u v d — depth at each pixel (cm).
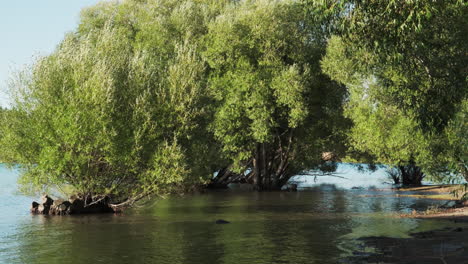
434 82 1888
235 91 4194
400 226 2125
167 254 1541
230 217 2581
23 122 2655
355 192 4575
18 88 2652
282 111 4416
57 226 2223
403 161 4291
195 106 3022
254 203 3459
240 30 4153
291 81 4016
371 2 1505
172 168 2702
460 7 1848
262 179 4919
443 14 1784
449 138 2828
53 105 2639
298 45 4228
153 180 2748
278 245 1677
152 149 2784
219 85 4156
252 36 4178
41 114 2619
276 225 2219
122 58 3000
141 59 3045
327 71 3875
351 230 2028
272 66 4188
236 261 1414
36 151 2672
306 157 4962
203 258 1466
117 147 2623
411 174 5772
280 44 4141
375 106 4050
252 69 4241
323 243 1702
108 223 2325
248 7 4388
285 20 4209
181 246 1680
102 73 2638
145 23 4581
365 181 6725
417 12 1359
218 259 1448
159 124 2834
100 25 4847
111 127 2642
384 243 1659
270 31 4109
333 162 5475
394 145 3962
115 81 2734
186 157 2942
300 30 4278
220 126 4144
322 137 4919
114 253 1566
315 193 4472
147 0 5062
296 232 1989
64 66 2753
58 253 1574
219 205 3306
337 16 1655
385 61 1828
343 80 3809
